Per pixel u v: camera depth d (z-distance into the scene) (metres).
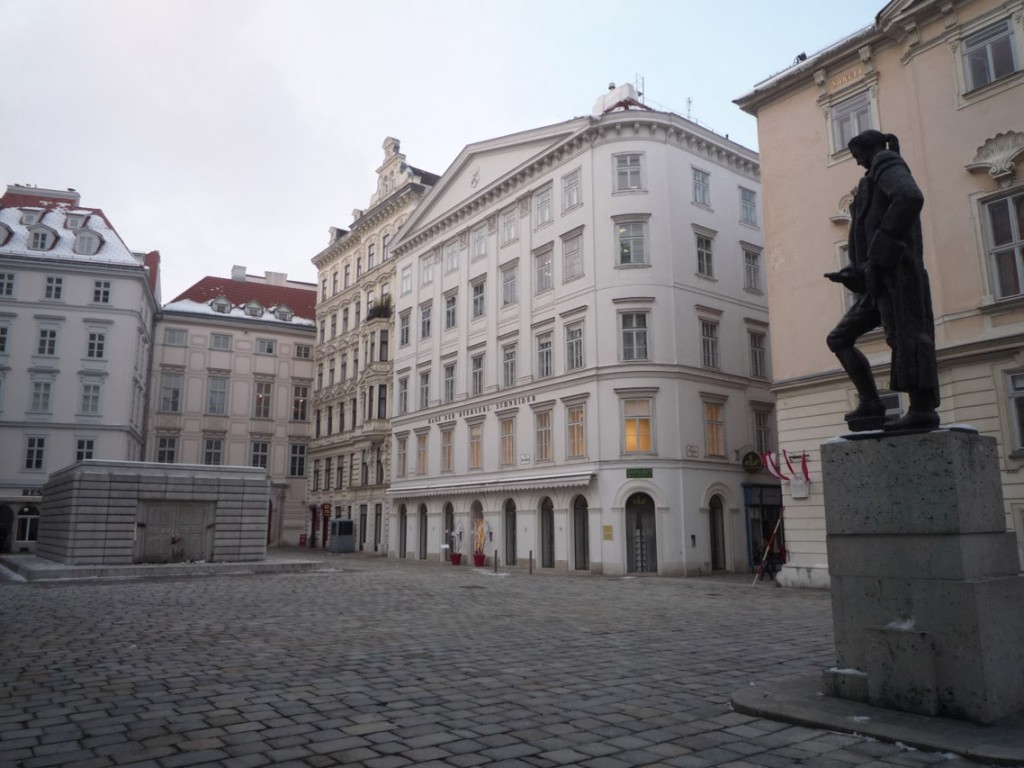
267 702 7.27
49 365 52.72
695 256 34.16
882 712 6.37
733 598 19.36
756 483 34.00
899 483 6.64
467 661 9.57
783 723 6.46
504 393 37.69
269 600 17.52
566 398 33.84
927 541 6.43
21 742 5.91
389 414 49.94
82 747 5.79
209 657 9.78
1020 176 19.12
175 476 27.92
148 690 7.79
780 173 25.58
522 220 38.12
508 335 37.97
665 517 30.81
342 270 60.75
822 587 22.50
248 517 29.20
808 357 23.98
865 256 7.47
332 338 61.31
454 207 42.75
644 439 31.62
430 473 43.16
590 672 8.84
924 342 6.81
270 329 65.81
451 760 5.48
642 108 37.31
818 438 23.44
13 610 15.23
